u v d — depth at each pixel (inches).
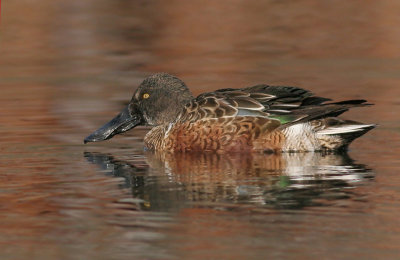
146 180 440.5
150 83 573.9
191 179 441.1
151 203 387.9
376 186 412.8
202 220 355.3
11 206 387.9
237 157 507.2
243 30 1125.7
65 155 523.2
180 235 335.6
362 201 380.5
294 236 328.8
